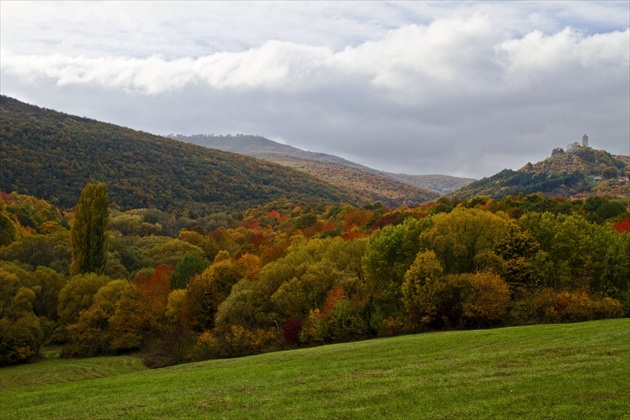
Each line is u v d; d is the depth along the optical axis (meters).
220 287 77.56
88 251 91.50
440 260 63.94
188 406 26.89
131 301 71.88
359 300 63.66
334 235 120.69
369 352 42.84
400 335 57.09
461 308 57.25
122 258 113.94
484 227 65.38
